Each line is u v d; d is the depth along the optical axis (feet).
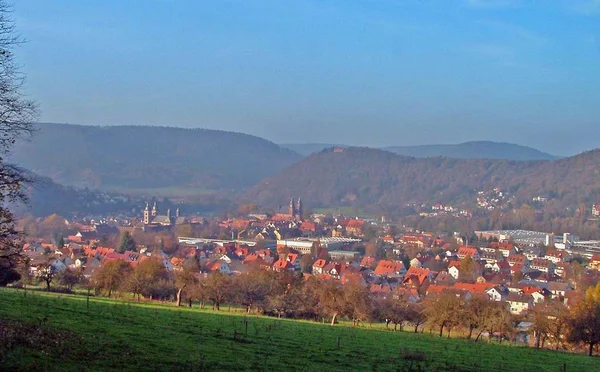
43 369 107.65
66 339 135.85
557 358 214.90
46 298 229.86
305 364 152.25
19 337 125.80
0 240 124.16
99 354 127.03
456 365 175.42
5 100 119.03
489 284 575.79
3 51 118.52
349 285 352.90
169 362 130.93
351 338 217.36
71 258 631.56
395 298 390.83
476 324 281.54
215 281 355.97
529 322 354.13
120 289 375.04
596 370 193.16
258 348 166.61
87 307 207.72
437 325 290.56
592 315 270.26
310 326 252.42
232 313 309.42
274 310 344.69
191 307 342.85
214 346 159.74
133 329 168.45
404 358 178.50
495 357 202.08
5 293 235.81
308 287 392.88
